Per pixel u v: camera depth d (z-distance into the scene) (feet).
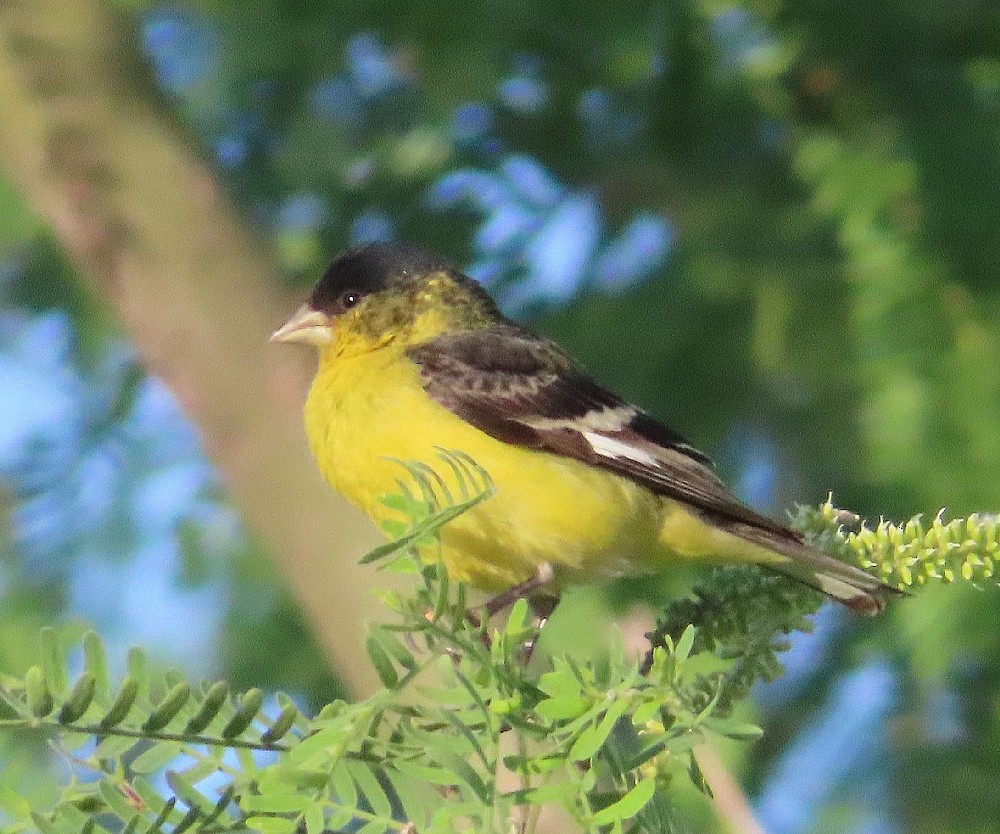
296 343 27.07
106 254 27.76
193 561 38.47
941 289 37.14
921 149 38.14
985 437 36.35
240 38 39.11
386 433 30.42
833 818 38.04
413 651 16.30
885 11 39.78
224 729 15.37
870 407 37.63
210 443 26.50
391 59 39.81
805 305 37.86
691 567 36.35
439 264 34.81
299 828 15.88
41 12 29.84
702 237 38.73
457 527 29.96
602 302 40.45
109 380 40.60
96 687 15.52
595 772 15.65
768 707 39.50
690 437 40.06
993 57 40.34
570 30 40.09
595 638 35.86
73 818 15.69
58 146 28.50
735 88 40.98
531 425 30.45
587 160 41.86
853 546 23.00
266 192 40.24
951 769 37.27
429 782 15.38
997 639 36.81
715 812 29.32
